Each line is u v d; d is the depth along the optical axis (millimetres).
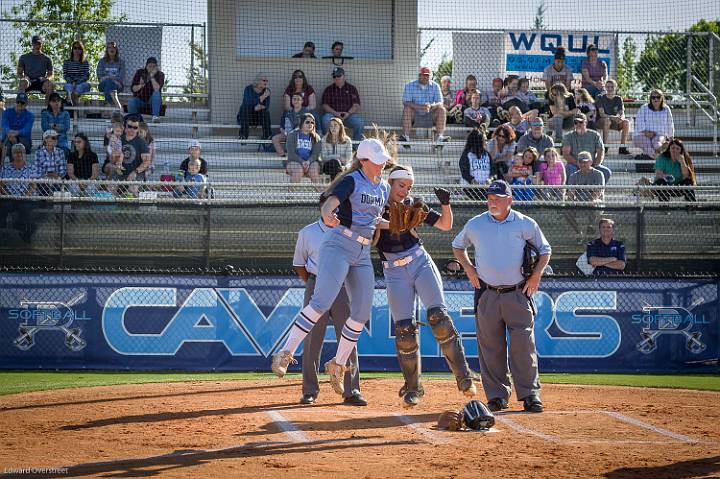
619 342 11492
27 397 8719
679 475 5535
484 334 8070
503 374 8109
